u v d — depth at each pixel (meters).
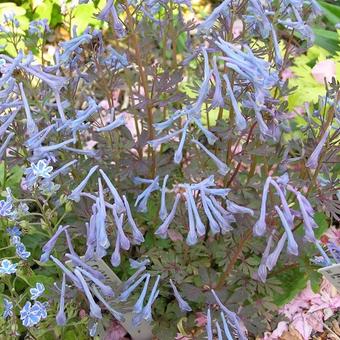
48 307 0.28
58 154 0.31
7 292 0.34
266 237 0.29
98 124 0.32
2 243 0.33
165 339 0.30
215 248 0.31
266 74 0.24
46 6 0.49
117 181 0.33
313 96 0.40
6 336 0.28
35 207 0.36
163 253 0.31
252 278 0.30
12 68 0.25
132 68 0.40
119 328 0.32
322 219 0.34
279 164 0.31
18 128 0.31
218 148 0.32
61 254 0.31
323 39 0.46
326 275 0.27
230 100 0.27
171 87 0.31
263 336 0.32
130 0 0.30
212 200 0.25
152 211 0.32
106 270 0.28
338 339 0.33
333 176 0.30
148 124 0.32
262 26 0.27
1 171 0.35
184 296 0.30
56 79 0.26
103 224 0.23
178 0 0.30
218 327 0.25
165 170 0.33
